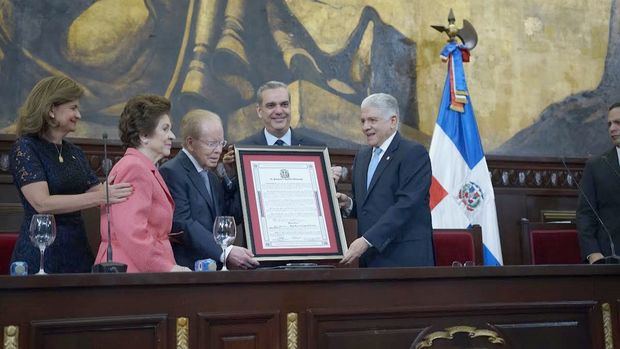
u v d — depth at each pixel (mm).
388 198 3840
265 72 5551
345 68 5770
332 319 2842
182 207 3490
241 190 3447
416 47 5988
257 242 3363
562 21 6422
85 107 5055
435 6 6086
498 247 5535
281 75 5590
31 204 3146
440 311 2990
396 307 2934
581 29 6449
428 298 2998
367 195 3883
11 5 5000
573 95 6371
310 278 2797
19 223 4781
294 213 3473
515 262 5941
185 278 2623
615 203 4781
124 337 2557
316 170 3607
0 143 4797
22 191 3182
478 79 6133
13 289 2418
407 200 3695
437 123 5699
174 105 5273
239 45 5504
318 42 5727
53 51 5059
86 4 5168
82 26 5145
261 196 3465
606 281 3328
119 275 2537
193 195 3572
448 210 5527
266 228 3404
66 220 3279
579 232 4836
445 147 5637
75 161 3418
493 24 6227
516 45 6266
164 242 3166
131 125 3260
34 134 3316
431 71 5996
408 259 3773
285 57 5617
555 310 3203
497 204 5969
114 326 2539
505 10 6273
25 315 2434
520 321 3141
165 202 3166
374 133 3910
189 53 5371
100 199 2988
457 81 5738
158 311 2613
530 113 6234
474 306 3047
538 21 6355
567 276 3250
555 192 6125
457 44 5828
